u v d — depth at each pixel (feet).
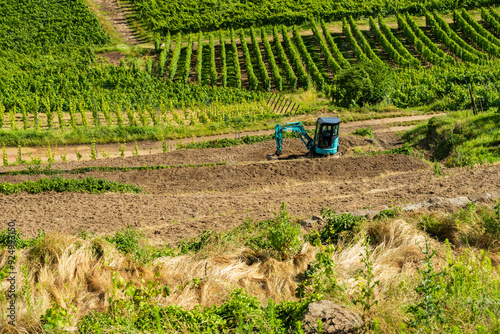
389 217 34.96
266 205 49.93
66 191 58.70
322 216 38.86
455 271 20.65
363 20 216.13
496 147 67.87
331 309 17.85
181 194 60.95
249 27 215.31
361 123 109.81
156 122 117.08
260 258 29.68
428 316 17.38
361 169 70.54
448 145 77.30
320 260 21.98
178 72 173.27
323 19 216.54
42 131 101.86
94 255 28.78
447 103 120.78
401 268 26.25
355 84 126.82
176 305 19.98
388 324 17.89
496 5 217.15
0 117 112.98
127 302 20.10
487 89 126.72
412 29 197.26
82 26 208.33
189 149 86.99
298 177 68.18
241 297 20.45
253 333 17.48
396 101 130.82
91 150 93.76
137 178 68.13
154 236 40.55
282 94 152.15
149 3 228.84
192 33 211.00
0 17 209.36
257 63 179.32
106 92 147.02
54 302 21.38
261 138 93.97
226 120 119.75
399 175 63.21
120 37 205.46
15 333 19.84
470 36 184.14
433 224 32.48
